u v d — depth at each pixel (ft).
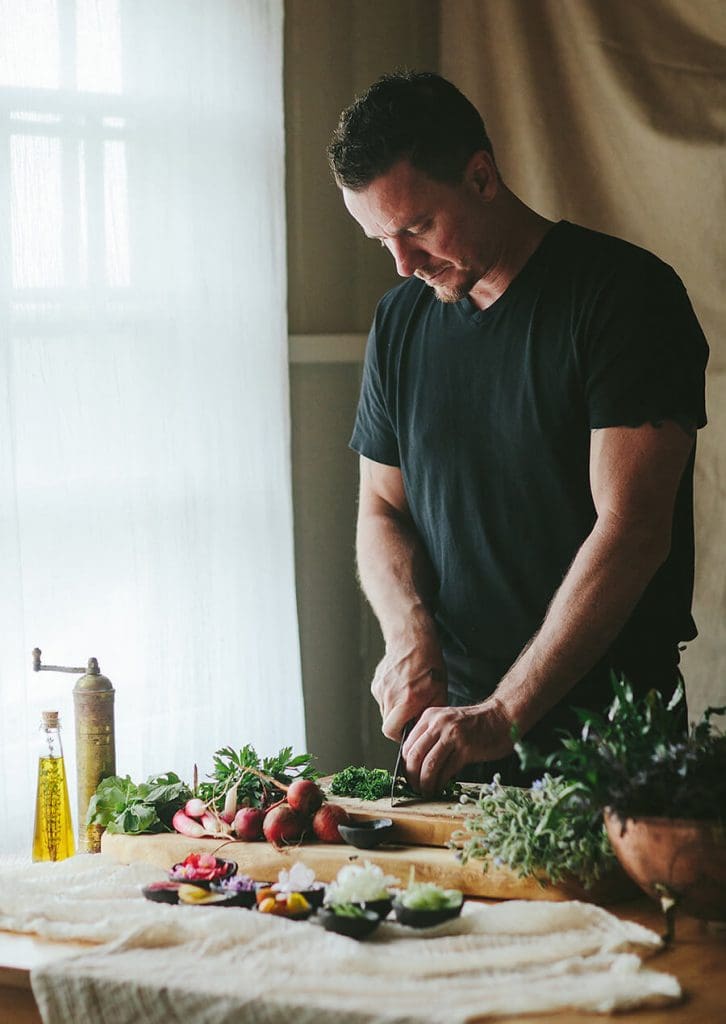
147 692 10.06
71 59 9.50
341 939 5.20
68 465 9.59
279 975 4.94
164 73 10.05
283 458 10.93
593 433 7.16
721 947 5.30
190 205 10.27
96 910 5.74
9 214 9.20
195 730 10.34
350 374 11.94
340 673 11.97
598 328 7.11
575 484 7.45
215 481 10.50
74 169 9.53
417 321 7.93
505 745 6.66
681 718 7.59
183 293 10.28
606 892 5.77
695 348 7.23
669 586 7.55
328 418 11.82
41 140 9.36
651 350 7.02
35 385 9.41
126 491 9.93
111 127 9.75
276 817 6.36
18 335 9.31
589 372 7.18
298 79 11.46
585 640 6.82
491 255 7.33
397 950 5.17
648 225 11.02
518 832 5.87
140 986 4.90
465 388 7.65
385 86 6.97
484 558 7.75
